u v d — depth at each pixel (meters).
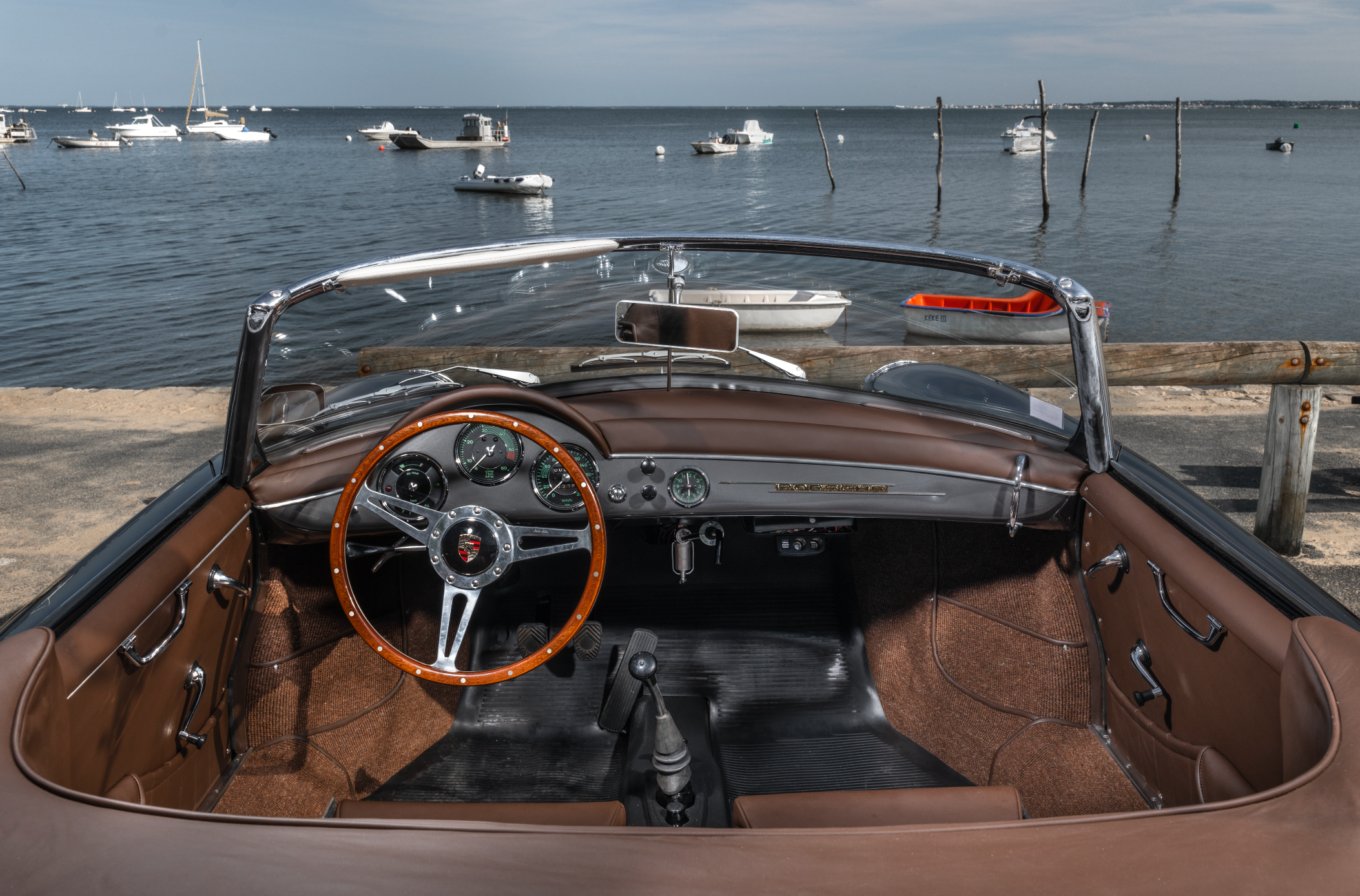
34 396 7.69
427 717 2.47
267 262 22.23
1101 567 1.83
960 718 2.25
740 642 2.70
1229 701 1.42
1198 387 7.65
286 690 2.11
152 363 12.98
